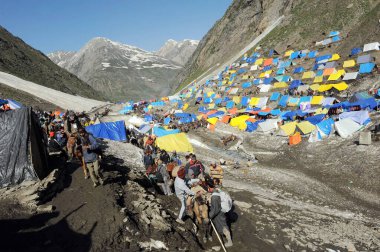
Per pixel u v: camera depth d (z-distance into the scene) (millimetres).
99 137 32844
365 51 70062
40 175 12984
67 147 16781
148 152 16797
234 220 13289
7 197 11289
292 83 72312
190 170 12602
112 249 9227
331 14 99000
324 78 68875
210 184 18875
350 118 37250
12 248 8523
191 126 58875
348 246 12289
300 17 109438
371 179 24141
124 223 10281
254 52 110438
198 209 11609
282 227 13367
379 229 15312
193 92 106625
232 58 130625
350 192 22953
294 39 101062
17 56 128875
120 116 78375
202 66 165500
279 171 29641
